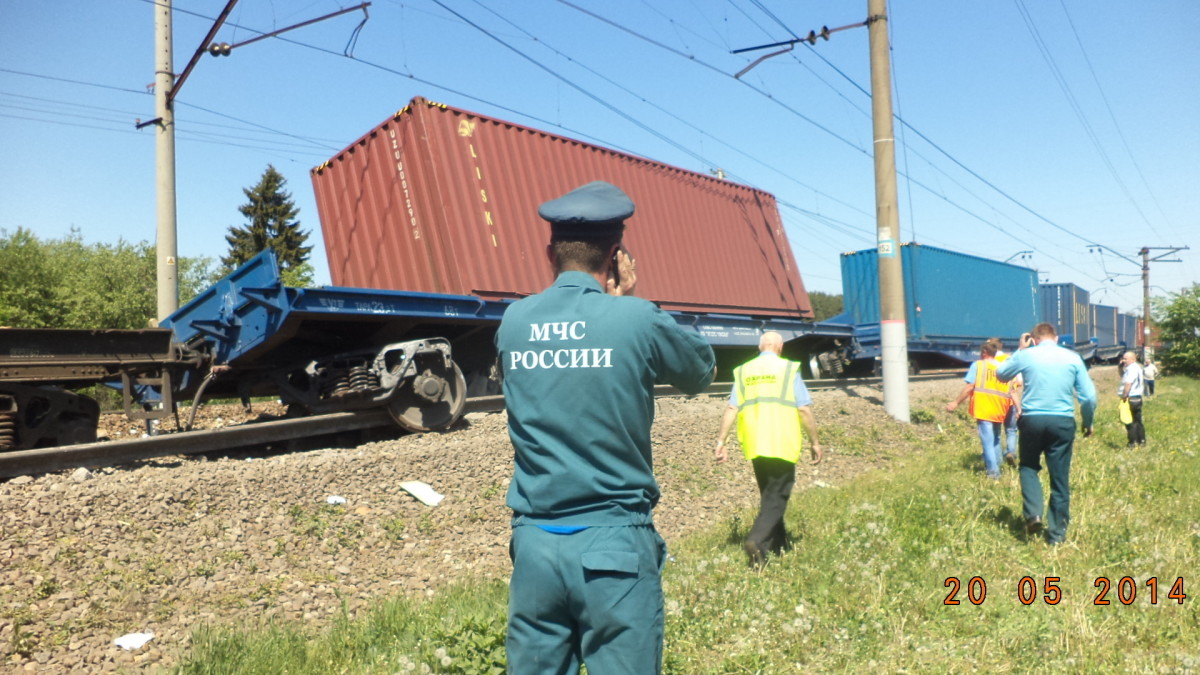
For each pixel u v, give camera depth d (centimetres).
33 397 808
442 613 514
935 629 486
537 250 1280
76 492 633
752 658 433
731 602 518
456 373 1061
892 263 1636
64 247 4347
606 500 242
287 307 909
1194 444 1268
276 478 730
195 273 4612
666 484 936
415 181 1179
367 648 469
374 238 1241
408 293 1025
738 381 642
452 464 864
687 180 1641
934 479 976
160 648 475
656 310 256
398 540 692
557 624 249
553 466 244
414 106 1180
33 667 440
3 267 3384
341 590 585
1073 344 3841
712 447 1131
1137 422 1284
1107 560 602
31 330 787
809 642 461
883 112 1653
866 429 1438
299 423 913
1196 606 493
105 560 561
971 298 2798
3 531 564
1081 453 1099
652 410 258
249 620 519
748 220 1830
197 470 718
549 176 1334
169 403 916
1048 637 456
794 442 618
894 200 1647
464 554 686
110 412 1313
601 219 258
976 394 977
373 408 1005
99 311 3559
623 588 238
